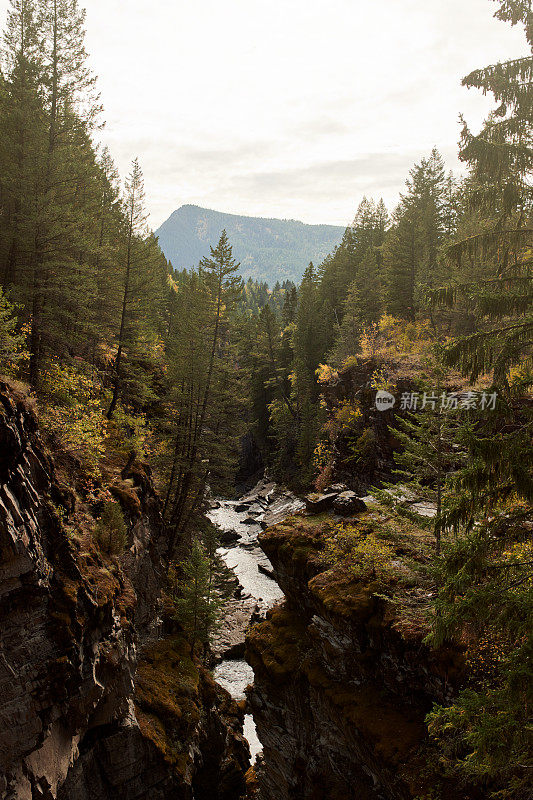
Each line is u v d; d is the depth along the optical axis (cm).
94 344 3278
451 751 1102
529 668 723
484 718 734
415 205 4981
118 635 1767
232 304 3212
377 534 1738
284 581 2072
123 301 3170
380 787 1335
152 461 3042
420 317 3928
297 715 1773
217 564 3362
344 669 1550
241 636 3319
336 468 3534
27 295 2189
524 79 831
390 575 1544
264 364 7306
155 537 2795
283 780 1858
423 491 1430
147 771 1794
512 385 864
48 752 1378
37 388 2117
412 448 1420
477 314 902
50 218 2188
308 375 6088
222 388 3350
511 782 833
